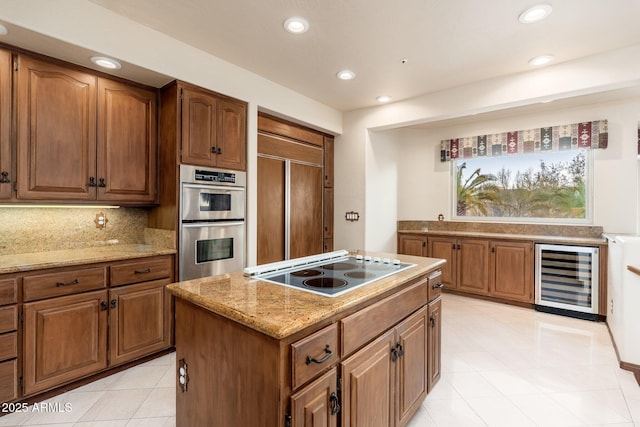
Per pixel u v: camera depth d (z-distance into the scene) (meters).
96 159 2.28
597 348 2.70
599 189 3.67
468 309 3.72
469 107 3.21
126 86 2.44
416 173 4.92
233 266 2.88
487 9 2.02
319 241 4.05
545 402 1.96
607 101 3.59
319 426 1.06
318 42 2.46
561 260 3.50
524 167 4.21
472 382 2.18
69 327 1.99
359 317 1.25
